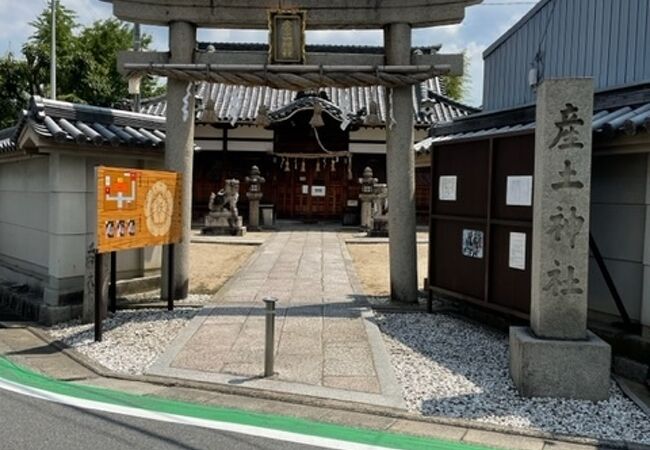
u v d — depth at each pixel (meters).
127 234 7.16
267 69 8.29
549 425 4.51
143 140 8.46
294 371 5.57
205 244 16.53
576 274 5.19
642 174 6.16
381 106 23.78
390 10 8.31
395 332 7.27
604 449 4.11
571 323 5.20
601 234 6.71
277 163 24.47
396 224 8.77
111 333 7.05
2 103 26.69
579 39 9.22
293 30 8.29
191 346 6.35
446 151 7.99
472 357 6.27
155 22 8.48
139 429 4.24
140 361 6.02
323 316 7.74
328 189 24.70
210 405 4.75
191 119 8.63
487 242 7.01
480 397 5.07
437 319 7.92
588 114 5.20
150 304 8.45
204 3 8.35
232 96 24.58
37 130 7.34
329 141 23.58
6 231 10.34
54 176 7.98
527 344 5.05
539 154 5.36
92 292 7.61
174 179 8.27
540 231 5.25
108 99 30.88
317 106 12.04
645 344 5.80
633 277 6.31
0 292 9.51
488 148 7.05
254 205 20.75
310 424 4.39
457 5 8.14
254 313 7.89
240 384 5.20
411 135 8.70
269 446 3.99
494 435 4.30
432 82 27.52
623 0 8.34
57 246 7.97
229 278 10.98
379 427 4.37
